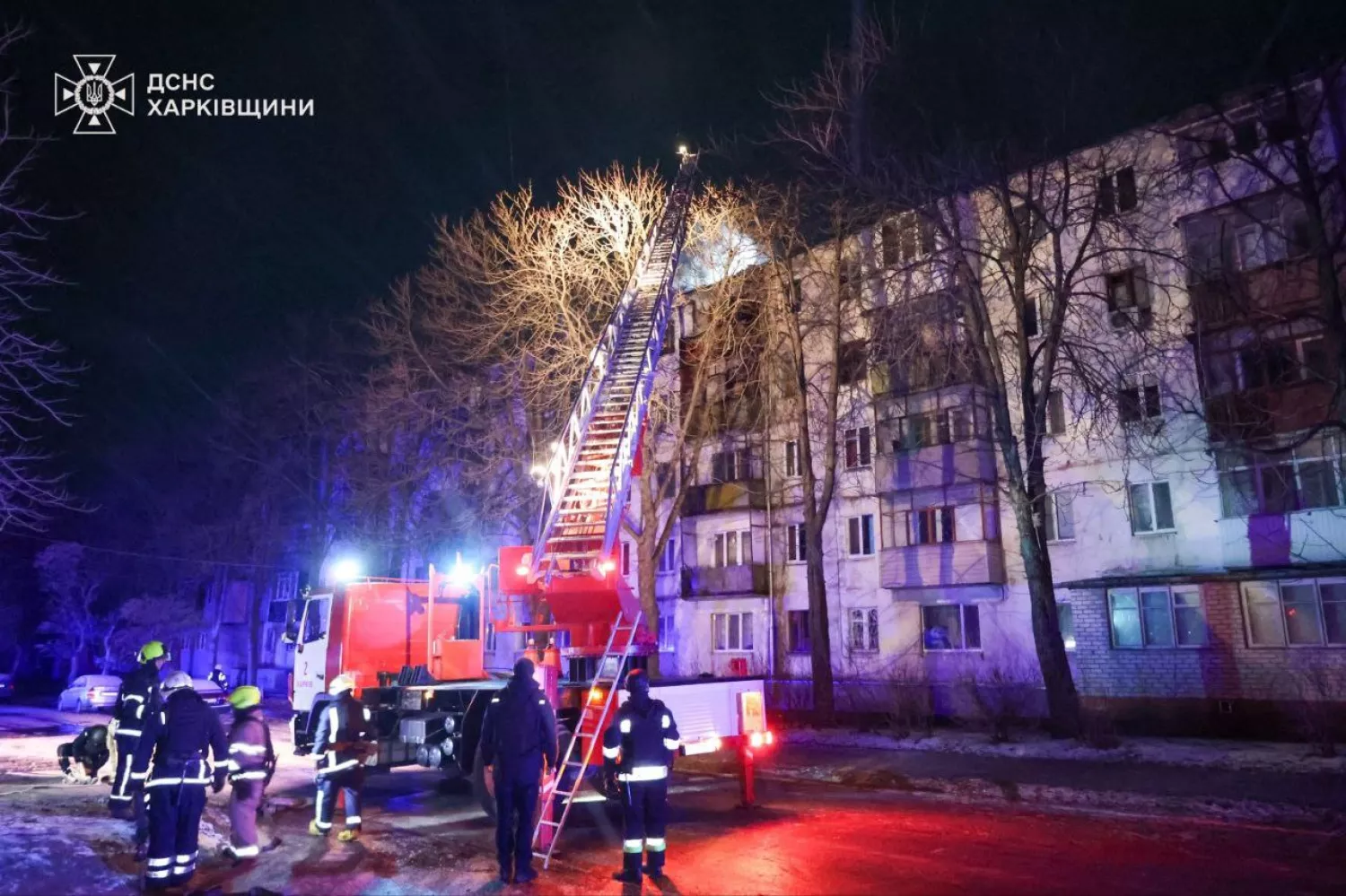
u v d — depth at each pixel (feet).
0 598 174.29
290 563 140.56
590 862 25.94
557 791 28.27
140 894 22.00
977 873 23.85
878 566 82.69
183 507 148.15
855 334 85.71
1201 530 64.23
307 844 28.68
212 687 92.79
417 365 83.97
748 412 88.94
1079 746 48.80
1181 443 65.62
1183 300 66.33
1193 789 36.19
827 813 33.14
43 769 47.09
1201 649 60.95
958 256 59.31
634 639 33.63
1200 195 65.26
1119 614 65.57
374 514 104.42
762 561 90.33
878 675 80.64
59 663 182.29
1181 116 64.28
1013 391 73.05
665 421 75.36
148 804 22.84
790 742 59.31
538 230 69.56
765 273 71.87
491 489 85.10
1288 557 58.90
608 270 68.28
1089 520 70.03
